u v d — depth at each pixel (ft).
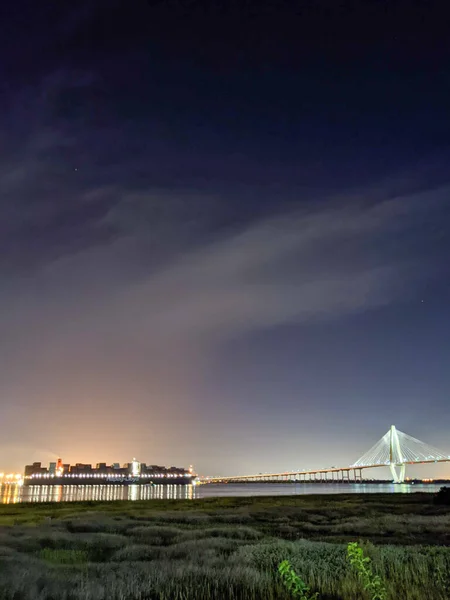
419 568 40.75
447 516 95.25
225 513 118.21
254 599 34.76
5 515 126.82
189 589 37.17
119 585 37.40
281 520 103.04
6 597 35.29
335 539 71.97
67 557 56.65
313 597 31.78
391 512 113.70
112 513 121.49
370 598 32.94
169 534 78.64
